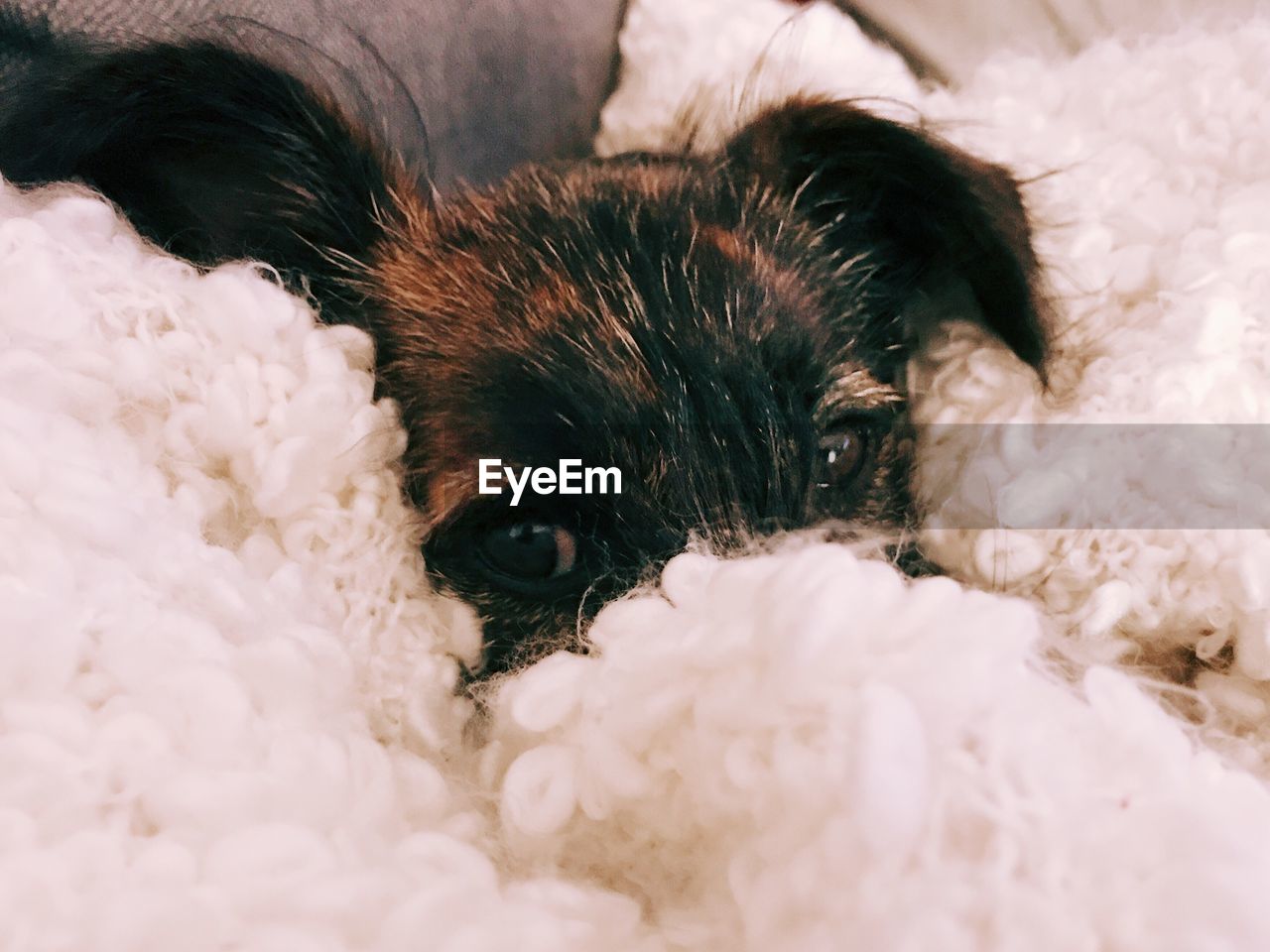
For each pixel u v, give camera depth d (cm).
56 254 12
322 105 17
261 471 13
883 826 7
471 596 15
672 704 9
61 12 15
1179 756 8
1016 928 7
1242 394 14
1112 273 17
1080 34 27
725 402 15
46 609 9
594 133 25
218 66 16
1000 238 17
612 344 15
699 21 23
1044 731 8
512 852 10
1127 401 15
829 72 22
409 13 19
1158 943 7
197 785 8
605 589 14
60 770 8
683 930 9
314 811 9
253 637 11
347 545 13
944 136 19
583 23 23
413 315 16
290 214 17
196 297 13
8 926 7
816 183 20
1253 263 16
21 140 14
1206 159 18
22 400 11
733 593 10
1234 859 7
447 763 12
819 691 8
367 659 13
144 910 7
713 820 9
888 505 17
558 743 10
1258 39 20
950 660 8
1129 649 14
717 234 18
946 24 28
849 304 18
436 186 19
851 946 7
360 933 8
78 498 10
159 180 15
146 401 12
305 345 13
